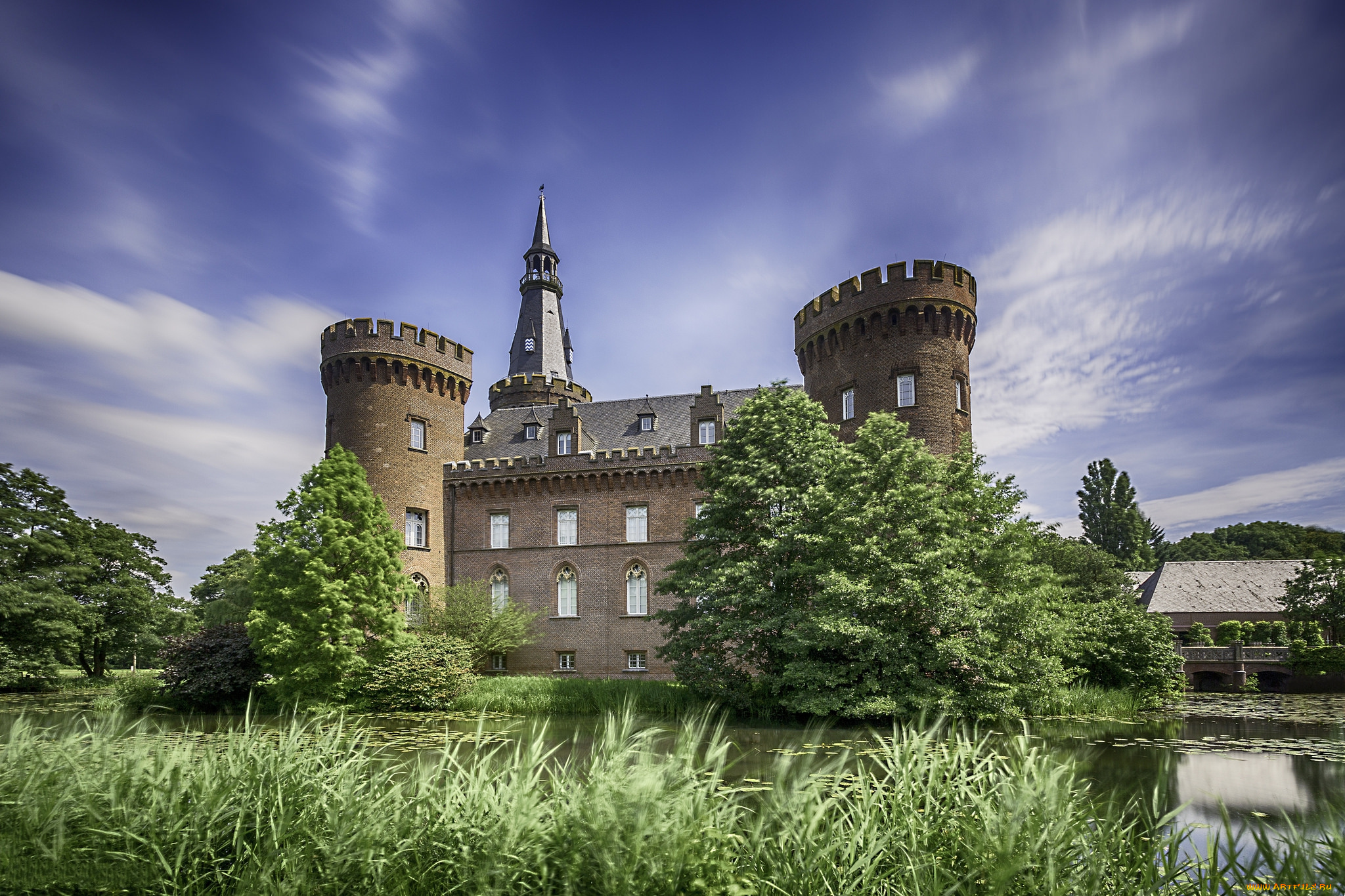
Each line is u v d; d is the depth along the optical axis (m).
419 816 6.39
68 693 39.59
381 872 5.82
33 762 7.06
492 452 42.66
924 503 23.41
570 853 5.45
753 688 25.97
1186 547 90.62
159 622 50.31
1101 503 88.19
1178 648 42.50
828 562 23.64
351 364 38.31
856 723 24.00
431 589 38.56
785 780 6.94
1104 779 15.60
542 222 57.22
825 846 5.85
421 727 22.48
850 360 34.38
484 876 5.47
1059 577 27.39
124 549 48.44
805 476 25.44
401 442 38.44
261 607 28.67
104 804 6.64
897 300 32.97
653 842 5.29
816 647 23.33
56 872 5.92
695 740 6.34
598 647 37.47
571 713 27.09
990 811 5.95
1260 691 40.56
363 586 28.84
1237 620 51.16
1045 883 5.34
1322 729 23.33
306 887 5.71
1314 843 6.07
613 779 5.66
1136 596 54.19
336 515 29.25
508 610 36.41
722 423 38.16
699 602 27.67
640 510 38.31
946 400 32.66
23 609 39.38
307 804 6.73
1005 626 22.64
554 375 56.16
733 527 27.36
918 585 21.86
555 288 57.72
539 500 39.34
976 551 24.09
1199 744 20.11
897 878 5.93
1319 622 41.19
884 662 22.62
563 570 38.69
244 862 6.23
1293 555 78.19
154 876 6.00
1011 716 22.14
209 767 7.12
